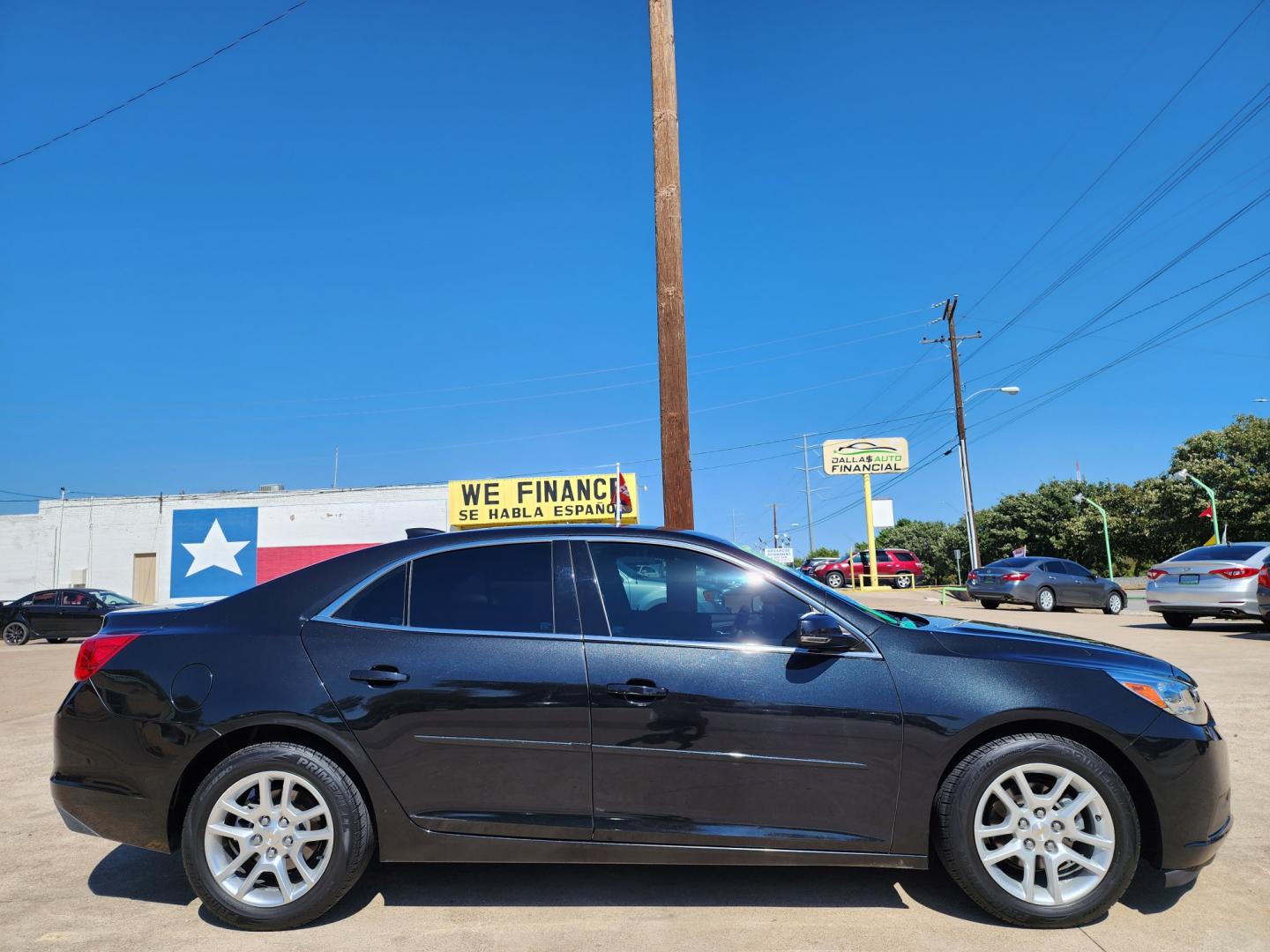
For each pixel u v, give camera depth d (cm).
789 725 330
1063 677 336
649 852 330
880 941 311
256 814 336
